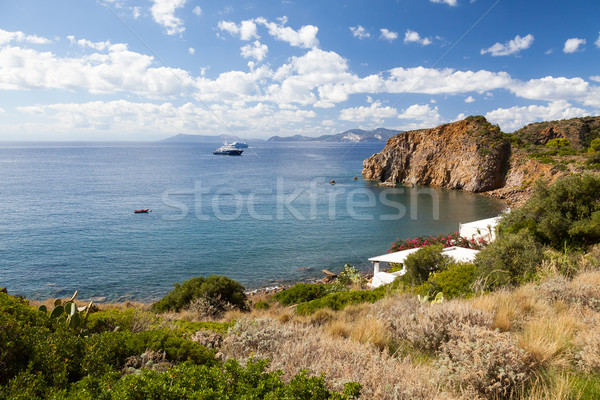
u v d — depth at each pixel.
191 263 34.12
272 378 3.58
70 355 4.36
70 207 61.19
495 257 10.98
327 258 36.03
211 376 3.60
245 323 6.48
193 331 6.94
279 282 29.80
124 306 21.81
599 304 6.61
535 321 5.75
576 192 14.38
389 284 15.38
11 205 62.12
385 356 4.81
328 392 3.52
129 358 4.72
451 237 28.27
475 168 80.75
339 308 12.45
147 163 167.25
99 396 3.40
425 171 92.50
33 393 3.49
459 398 3.87
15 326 4.27
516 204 64.25
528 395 3.90
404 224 49.88
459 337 5.22
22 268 32.09
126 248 38.66
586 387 3.94
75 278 30.02
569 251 12.40
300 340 5.71
